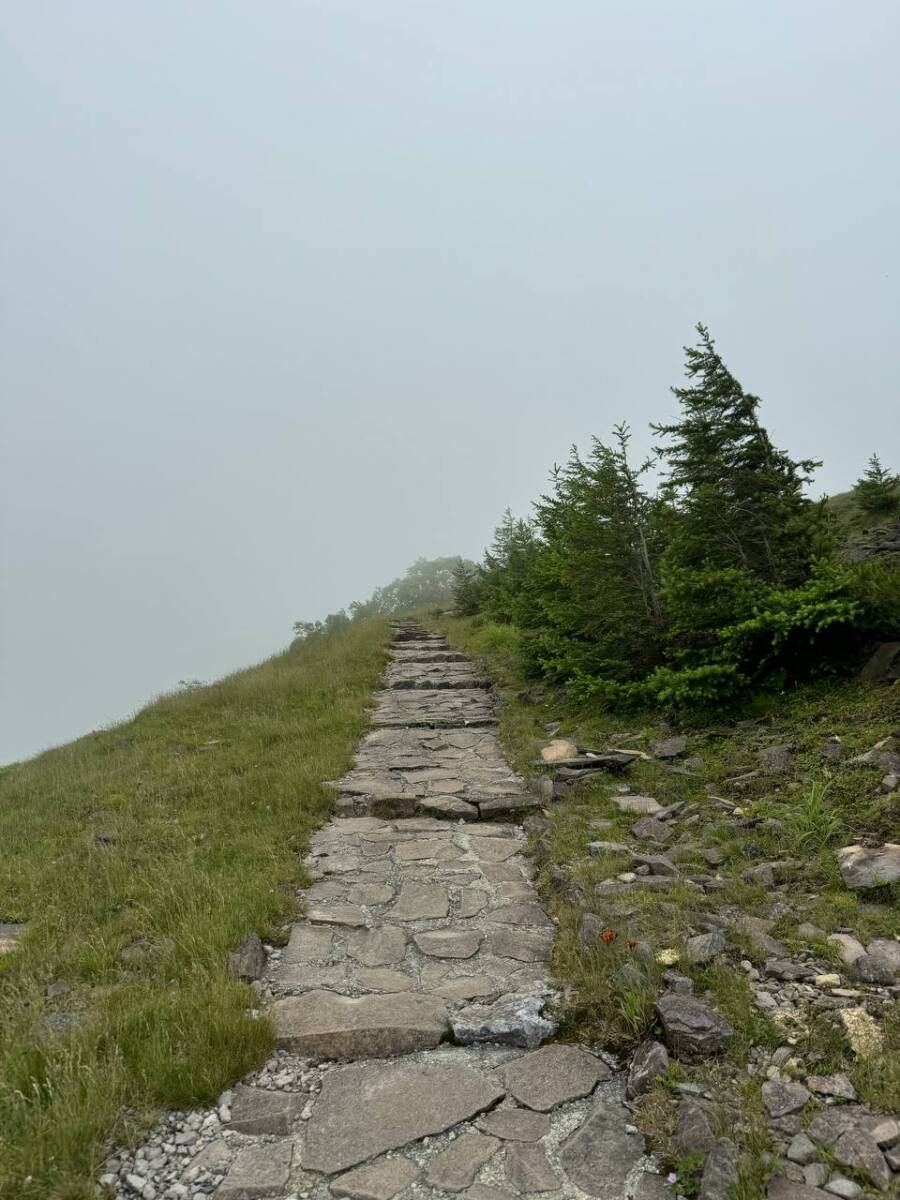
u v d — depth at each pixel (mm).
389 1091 3770
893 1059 3451
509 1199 3035
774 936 4695
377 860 6895
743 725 8422
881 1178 2887
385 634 22359
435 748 10672
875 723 7312
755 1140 3090
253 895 5852
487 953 5109
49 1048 3795
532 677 13812
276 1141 3447
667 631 9844
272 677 16234
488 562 24547
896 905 4844
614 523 10445
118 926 5602
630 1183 3094
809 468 9133
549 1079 3803
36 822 8789
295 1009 4449
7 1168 3115
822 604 7918
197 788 9289
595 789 7945
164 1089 3674
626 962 4480
